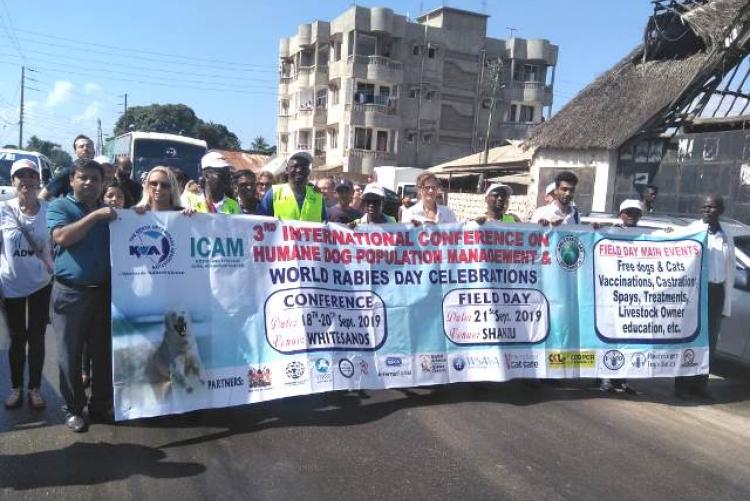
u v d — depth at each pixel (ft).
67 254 13.83
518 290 18.21
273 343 15.78
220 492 11.80
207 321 15.08
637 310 18.92
